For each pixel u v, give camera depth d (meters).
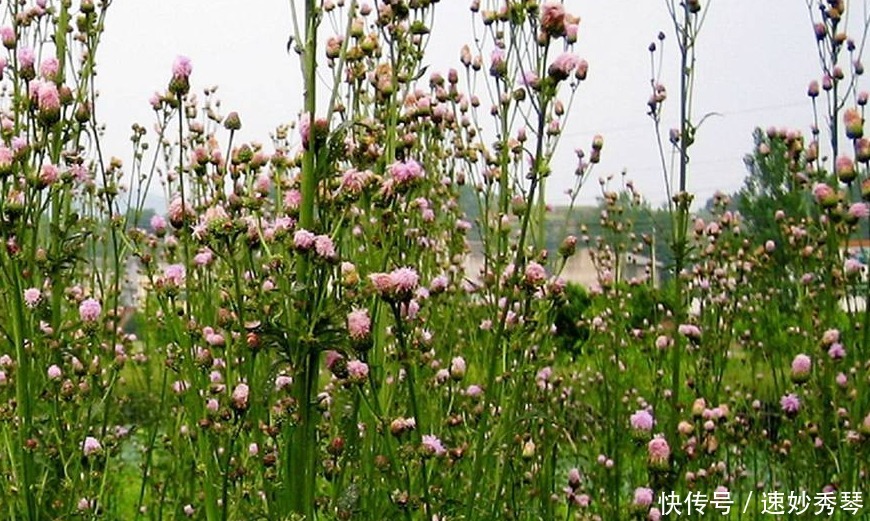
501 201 4.27
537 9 3.63
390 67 4.34
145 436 6.33
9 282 3.62
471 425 4.73
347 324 3.21
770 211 8.12
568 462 6.95
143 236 4.89
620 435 6.24
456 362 4.27
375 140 3.92
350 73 4.36
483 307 6.12
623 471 6.02
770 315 7.37
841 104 5.07
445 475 4.14
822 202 4.73
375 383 3.79
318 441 3.94
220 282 3.87
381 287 3.11
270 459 3.61
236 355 4.14
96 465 4.48
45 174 3.76
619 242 7.21
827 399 5.39
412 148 4.55
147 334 6.80
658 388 5.78
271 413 3.71
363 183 3.50
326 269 3.21
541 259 4.31
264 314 3.39
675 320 4.79
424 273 5.16
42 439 4.05
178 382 4.43
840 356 4.75
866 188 4.41
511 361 4.15
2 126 4.55
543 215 4.39
